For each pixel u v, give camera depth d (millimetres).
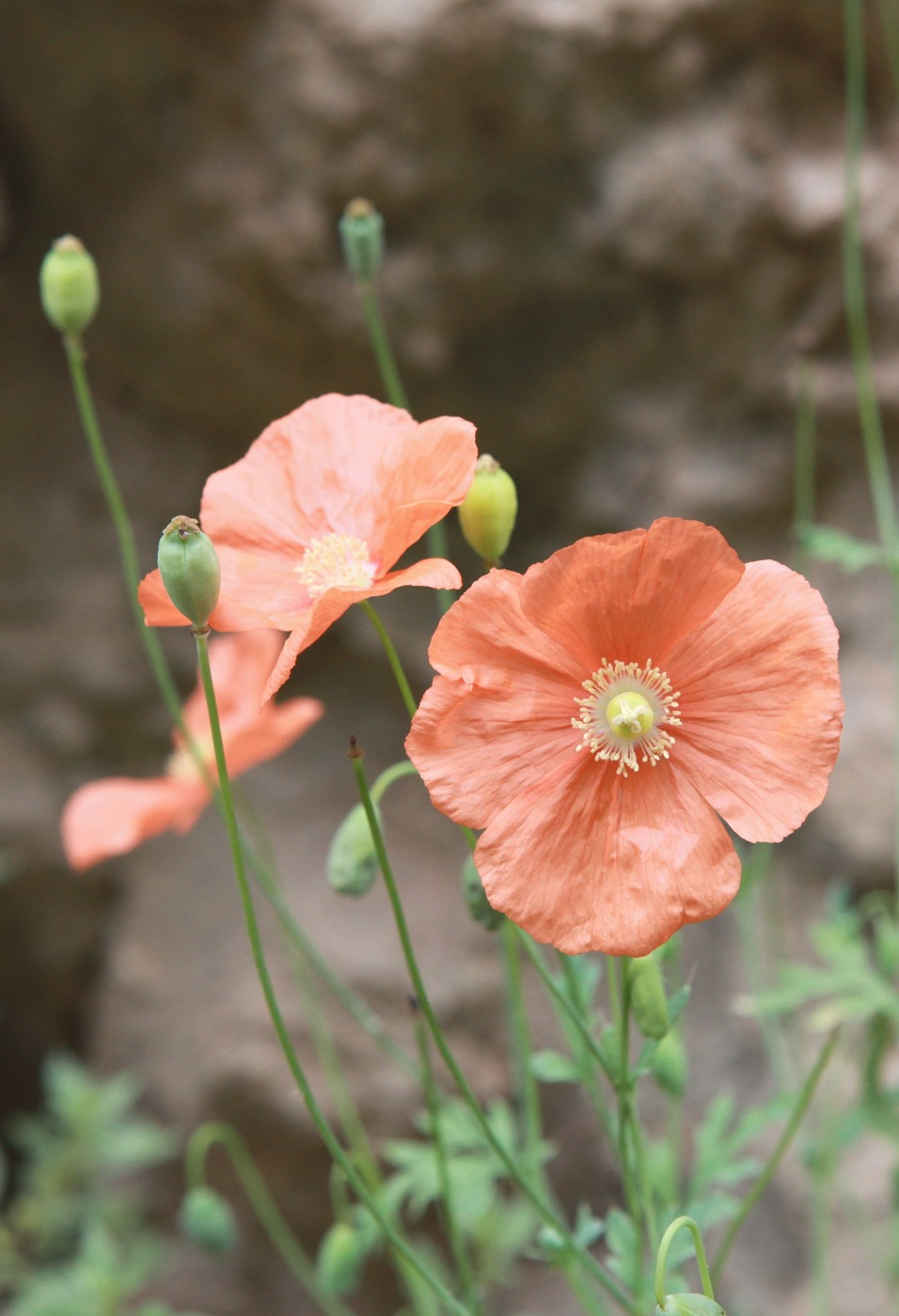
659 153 855
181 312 951
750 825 455
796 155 870
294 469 504
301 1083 483
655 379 916
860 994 617
